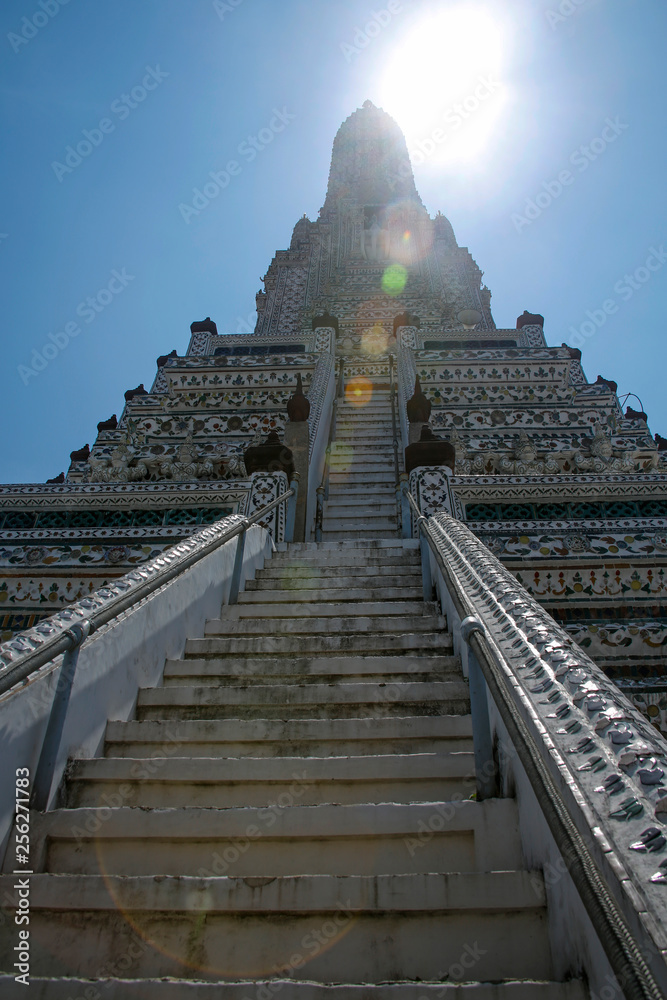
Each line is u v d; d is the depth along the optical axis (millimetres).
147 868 2582
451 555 4238
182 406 14688
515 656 2484
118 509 8008
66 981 1960
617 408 14008
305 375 14672
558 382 14562
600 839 1501
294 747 3385
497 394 14422
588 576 6996
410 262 24781
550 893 2152
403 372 14000
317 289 23703
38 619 7051
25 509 8008
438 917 2201
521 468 10094
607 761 1729
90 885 2324
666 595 6863
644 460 11242
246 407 14438
